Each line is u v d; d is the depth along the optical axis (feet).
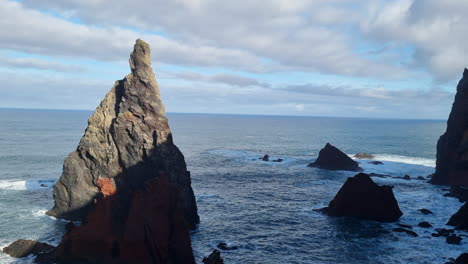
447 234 171.12
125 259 126.82
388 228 182.39
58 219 182.50
